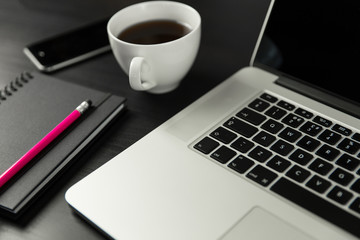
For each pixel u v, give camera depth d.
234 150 0.49
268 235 0.41
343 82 0.52
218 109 0.55
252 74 0.60
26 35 0.77
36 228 0.46
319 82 0.54
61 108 0.57
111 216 0.43
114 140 0.55
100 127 0.55
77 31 0.73
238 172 0.47
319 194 0.43
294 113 0.53
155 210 0.43
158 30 0.61
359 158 0.46
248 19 0.73
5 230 0.46
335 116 0.52
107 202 0.45
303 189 0.44
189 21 0.60
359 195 0.43
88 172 0.51
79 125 0.54
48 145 0.52
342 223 0.41
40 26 0.79
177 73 0.58
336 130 0.50
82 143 0.53
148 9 0.62
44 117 0.56
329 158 0.46
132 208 0.44
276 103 0.54
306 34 0.54
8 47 0.74
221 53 0.67
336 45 0.51
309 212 0.42
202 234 0.41
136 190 0.46
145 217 0.43
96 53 0.70
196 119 0.54
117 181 0.47
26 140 0.53
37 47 0.71
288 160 0.47
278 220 0.42
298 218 0.42
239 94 0.57
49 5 0.85
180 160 0.49
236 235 0.41
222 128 0.52
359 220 0.41
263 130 0.51
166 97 0.61
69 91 0.60
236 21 0.73
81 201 0.45
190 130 0.52
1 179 0.47
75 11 0.82
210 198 0.44
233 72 0.64
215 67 0.65
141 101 0.61
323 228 0.41
